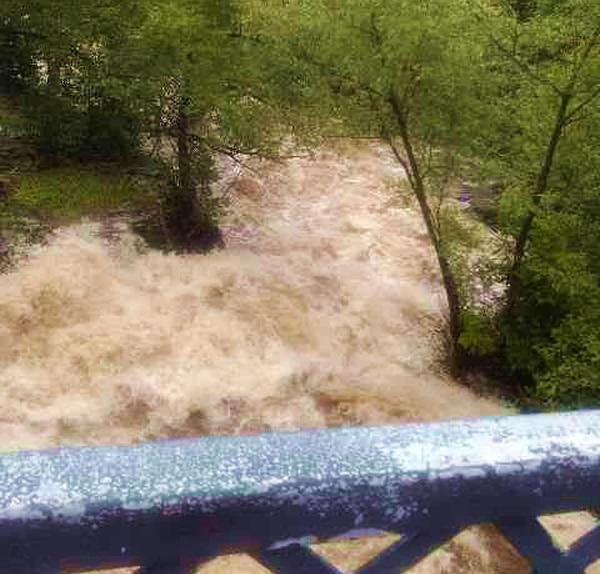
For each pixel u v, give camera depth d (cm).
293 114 1344
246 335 1274
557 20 1011
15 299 1257
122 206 1558
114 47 1548
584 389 1061
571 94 1034
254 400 1174
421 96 1091
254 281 1409
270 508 80
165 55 1325
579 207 1142
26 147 1731
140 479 78
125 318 1267
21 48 1786
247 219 1583
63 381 1138
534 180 1151
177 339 1244
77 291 1302
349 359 1290
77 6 1547
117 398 1134
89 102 1712
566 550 94
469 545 814
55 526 75
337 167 1784
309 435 86
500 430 90
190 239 1484
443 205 1596
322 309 1378
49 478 77
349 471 83
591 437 90
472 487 86
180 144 1454
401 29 989
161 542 79
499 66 1104
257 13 1273
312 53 1123
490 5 1098
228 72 1327
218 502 79
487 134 1133
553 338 1214
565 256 1095
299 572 85
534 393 1212
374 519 84
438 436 88
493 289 1387
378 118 1142
